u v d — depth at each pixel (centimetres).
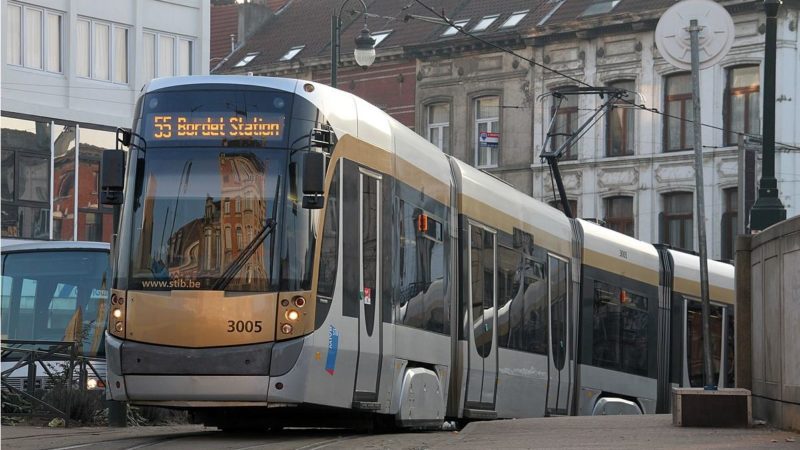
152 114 1847
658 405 3506
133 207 1825
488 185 2598
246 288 1778
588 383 3156
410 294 2141
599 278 3238
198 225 1802
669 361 3569
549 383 2906
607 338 3259
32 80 5456
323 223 1831
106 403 2403
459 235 2416
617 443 1656
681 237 6694
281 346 1764
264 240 1791
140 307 1791
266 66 7950
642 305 3453
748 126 6519
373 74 7619
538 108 7081
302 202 1797
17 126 5388
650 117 6762
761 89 6488
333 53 4016
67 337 3014
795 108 6469
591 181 6919
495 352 2566
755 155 6341
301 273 1788
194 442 1777
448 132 7375
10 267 3061
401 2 7825
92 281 3045
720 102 6569
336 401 1864
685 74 6700
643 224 6775
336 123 1895
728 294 3928
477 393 2467
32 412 2317
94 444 1738
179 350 1770
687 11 2498
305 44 7981
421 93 7444
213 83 1847
